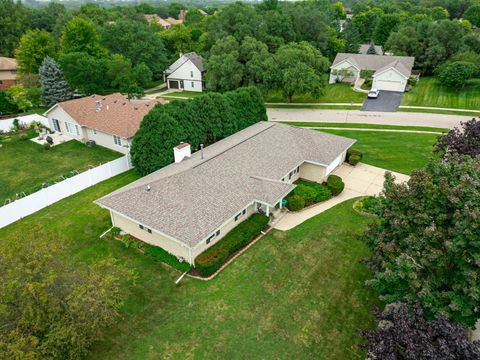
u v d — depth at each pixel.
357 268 19.05
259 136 28.45
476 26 106.50
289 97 52.62
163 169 25.28
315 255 20.05
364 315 16.20
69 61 50.66
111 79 55.62
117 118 35.06
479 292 11.02
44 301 12.27
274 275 18.58
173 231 18.48
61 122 38.75
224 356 14.33
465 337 10.59
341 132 39.91
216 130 31.92
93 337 13.85
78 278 13.84
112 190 27.39
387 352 10.66
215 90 53.94
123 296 17.16
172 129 28.12
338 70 64.19
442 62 64.56
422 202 12.88
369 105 50.28
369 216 23.50
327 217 23.58
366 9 124.88
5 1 78.06
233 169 23.70
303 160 27.16
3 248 13.17
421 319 11.34
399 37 67.38
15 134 38.78
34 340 11.66
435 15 110.31
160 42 68.69
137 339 15.08
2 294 12.09
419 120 43.59
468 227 11.30
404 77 55.19
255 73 51.25
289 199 24.23
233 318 16.02
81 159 32.97
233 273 18.69
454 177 13.62
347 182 28.31
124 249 20.58
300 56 50.75
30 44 57.66
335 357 14.30
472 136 23.31
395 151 34.38
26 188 27.59
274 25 65.75
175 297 17.17
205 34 72.38
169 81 67.75
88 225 22.89
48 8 105.00
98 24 90.94
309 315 16.20
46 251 13.27
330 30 76.25
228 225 20.91
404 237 13.62
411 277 11.92
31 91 51.72
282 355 14.38
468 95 52.56
